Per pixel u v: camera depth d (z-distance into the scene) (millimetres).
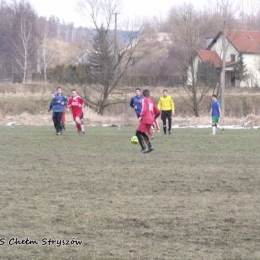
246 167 34344
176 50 149875
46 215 21578
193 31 117062
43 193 25797
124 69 112938
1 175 30781
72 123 86438
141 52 121625
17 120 90875
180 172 32188
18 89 127750
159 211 22328
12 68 182625
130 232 19359
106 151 43250
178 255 16922
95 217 21312
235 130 71438
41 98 115438
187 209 22703
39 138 55188
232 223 20562
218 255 16953
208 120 87438
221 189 27109
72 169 33188
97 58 112938
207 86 115625
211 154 41344
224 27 109438
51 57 185000
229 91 131500
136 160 37562
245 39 159250
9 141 51625
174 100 118750
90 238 18656
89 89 113312
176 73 145875
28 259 16641
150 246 17797
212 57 142500
